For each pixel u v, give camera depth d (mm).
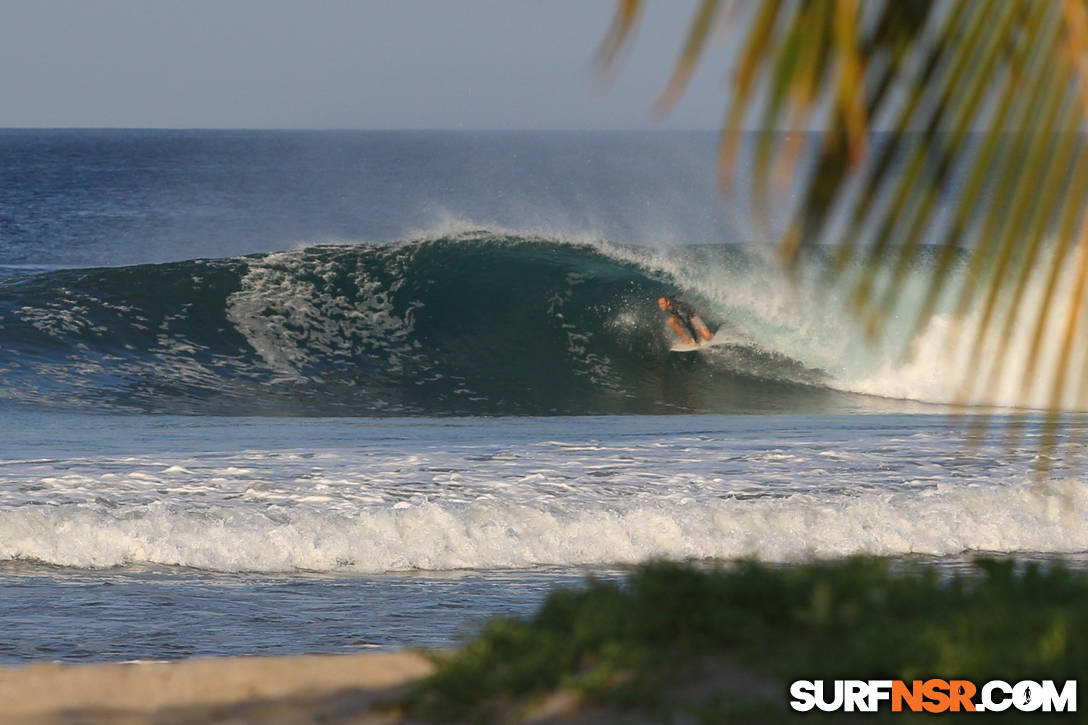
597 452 49656
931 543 37594
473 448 50375
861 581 16375
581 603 16469
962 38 6328
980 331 6535
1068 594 15906
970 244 6391
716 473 45219
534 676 14289
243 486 41469
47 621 27781
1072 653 13055
